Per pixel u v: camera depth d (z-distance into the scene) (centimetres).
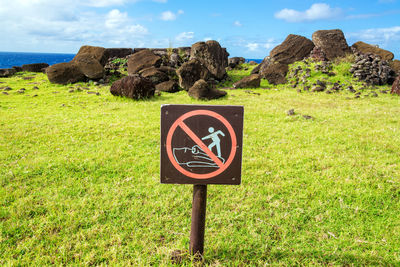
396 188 432
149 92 1240
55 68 1492
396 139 674
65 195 412
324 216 366
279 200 408
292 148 625
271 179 477
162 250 295
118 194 414
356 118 903
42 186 442
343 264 282
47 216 359
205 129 245
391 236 323
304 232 333
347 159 552
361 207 384
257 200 405
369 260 284
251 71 2025
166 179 251
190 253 275
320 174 494
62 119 867
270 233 332
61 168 501
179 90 1501
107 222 350
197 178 250
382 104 1170
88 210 373
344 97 1312
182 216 368
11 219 347
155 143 652
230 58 2414
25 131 727
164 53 2227
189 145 246
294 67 1769
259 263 279
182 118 243
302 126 809
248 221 354
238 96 1354
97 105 1097
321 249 303
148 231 335
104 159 546
